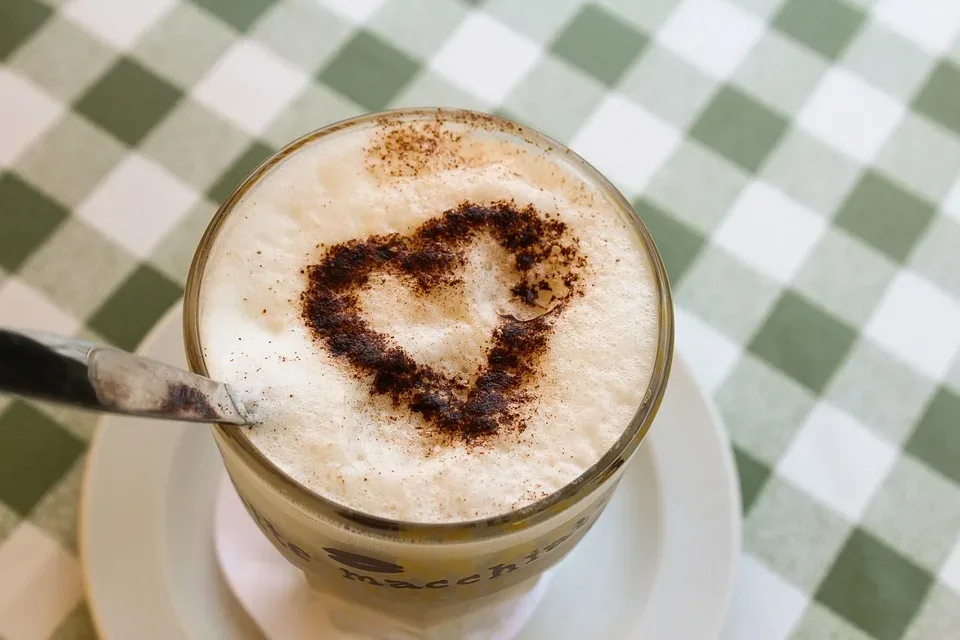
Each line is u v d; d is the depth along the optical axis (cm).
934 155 37
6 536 30
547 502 22
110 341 33
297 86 36
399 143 26
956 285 35
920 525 32
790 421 33
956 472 33
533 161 26
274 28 37
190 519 29
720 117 37
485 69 37
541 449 23
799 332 34
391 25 38
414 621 28
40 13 36
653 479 30
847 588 31
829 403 33
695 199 36
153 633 28
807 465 32
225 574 29
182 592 28
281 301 24
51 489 31
